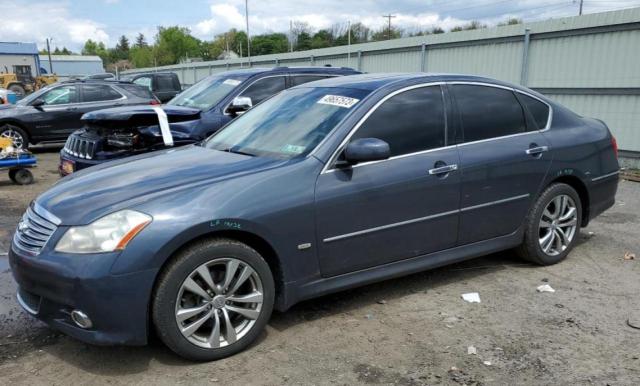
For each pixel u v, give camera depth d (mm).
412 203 3984
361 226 3773
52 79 41031
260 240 3459
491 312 4023
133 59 121625
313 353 3439
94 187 3480
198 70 35188
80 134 6602
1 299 4359
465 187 4254
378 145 3607
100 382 3129
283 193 3465
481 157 4340
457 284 4570
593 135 5215
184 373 3211
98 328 3041
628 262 5105
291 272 3549
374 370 3238
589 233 6051
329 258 3689
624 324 3822
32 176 9414
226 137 4555
